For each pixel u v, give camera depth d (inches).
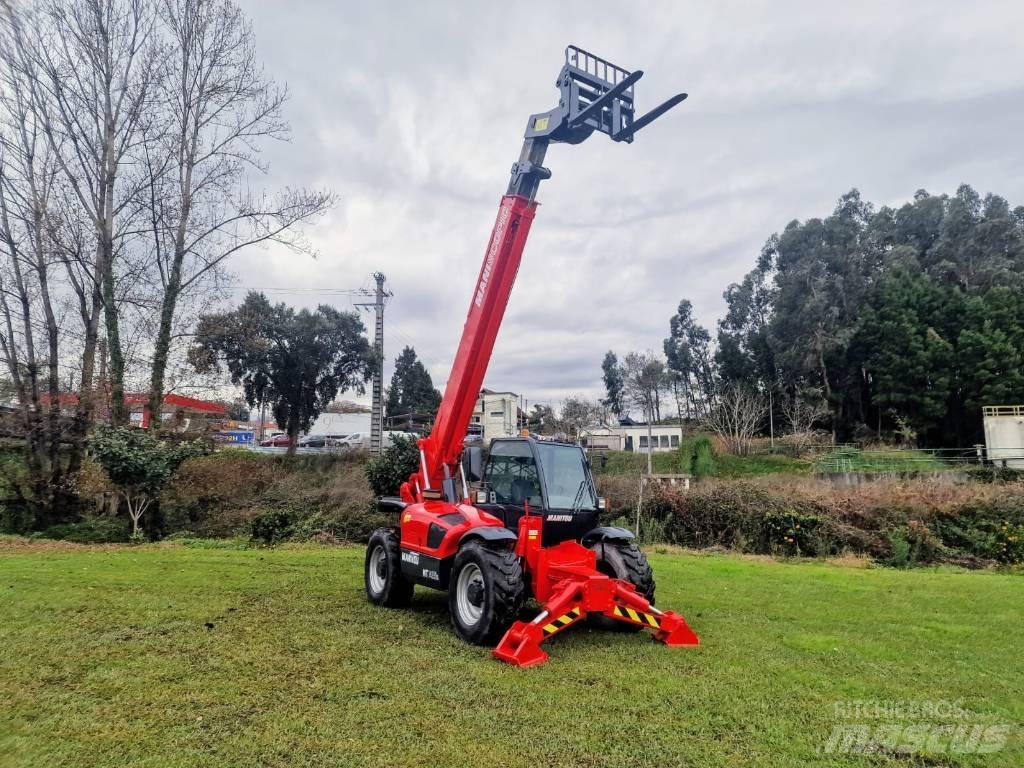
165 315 706.2
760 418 1914.4
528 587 233.3
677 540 622.2
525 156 265.4
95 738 136.8
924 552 545.0
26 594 281.1
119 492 616.4
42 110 647.8
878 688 178.2
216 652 198.4
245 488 732.0
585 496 249.9
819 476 979.3
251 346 912.3
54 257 657.6
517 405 2177.7
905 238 2384.4
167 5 696.4
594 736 141.9
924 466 1224.2
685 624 221.8
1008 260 2116.1
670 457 1476.4
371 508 666.2
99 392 666.8
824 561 515.8
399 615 257.8
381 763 127.1
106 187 695.1
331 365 1376.7
